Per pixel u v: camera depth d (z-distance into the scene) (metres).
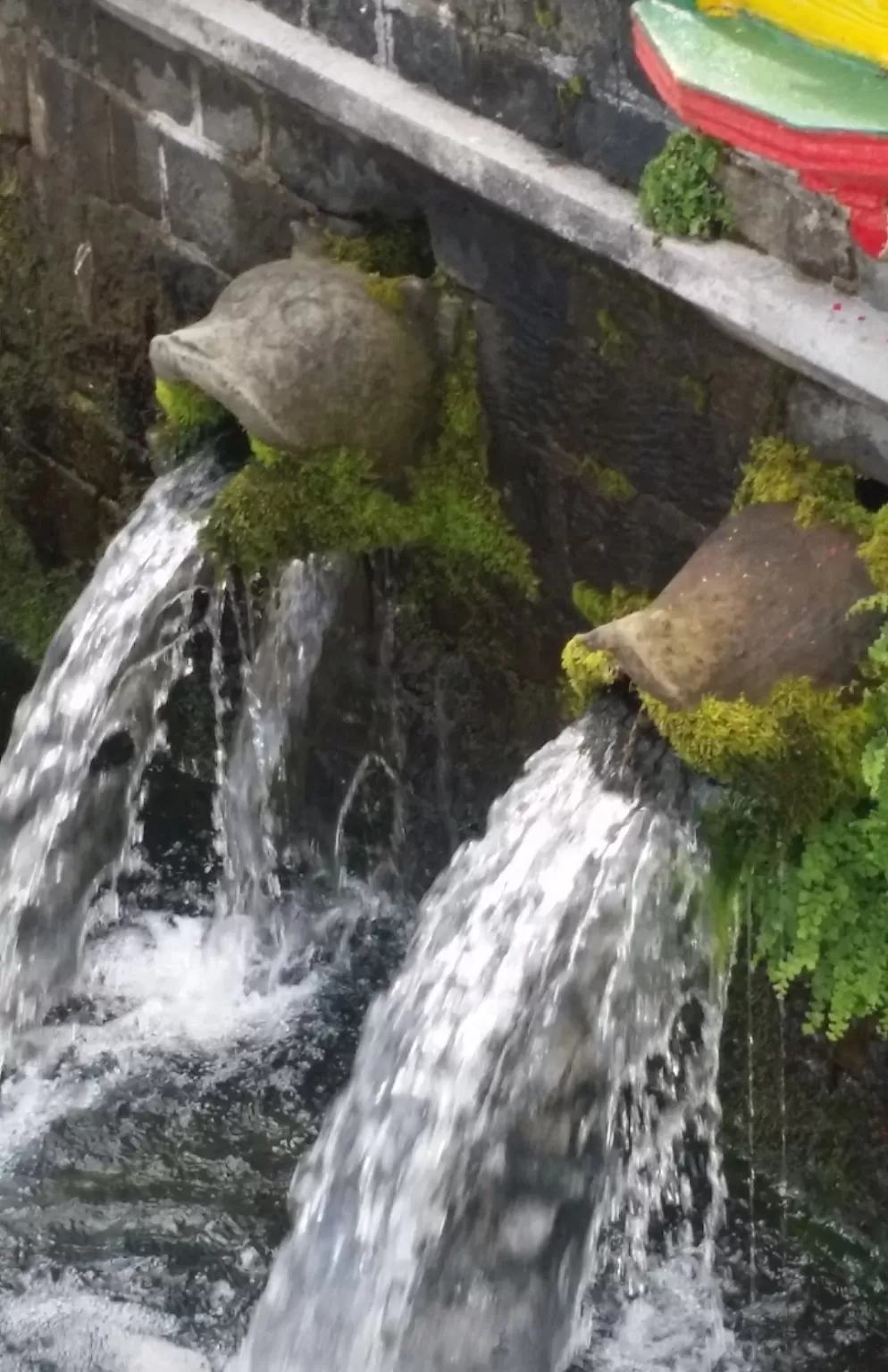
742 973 4.17
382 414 4.15
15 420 5.91
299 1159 4.59
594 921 3.57
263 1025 4.96
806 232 3.40
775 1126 4.28
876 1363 4.05
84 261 5.41
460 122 3.97
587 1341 4.12
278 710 5.03
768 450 3.66
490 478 4.37
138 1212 4.45
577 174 3.77
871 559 3.43
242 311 4.18
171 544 4.49
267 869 5.26
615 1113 3.77
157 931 5.22
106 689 4.64
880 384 3.23
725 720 3.32
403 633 4.72
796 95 2.94
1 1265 4.31
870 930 3.56
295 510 4.19
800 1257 4.24
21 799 4.84
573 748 3.71
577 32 3.67
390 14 4.07
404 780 4.95
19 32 5.27
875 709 3.40
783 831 3.50
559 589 4.35
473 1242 3.77
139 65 4.88
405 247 4.34
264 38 4.33
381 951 5.11
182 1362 4.08
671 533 4.04
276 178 4.59
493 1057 3.70
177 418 4.46
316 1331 3.93
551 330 4.07
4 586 6.11
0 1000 4.92
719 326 3.63
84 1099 4.75
